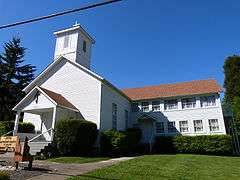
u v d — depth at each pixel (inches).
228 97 1780.3
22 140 747.4
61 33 1000.2
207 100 1039.6
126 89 1346.0
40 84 921.5
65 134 653.9
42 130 845.2
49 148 643.5
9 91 1502.2
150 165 468.4
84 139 663.8
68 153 671.8
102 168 416.8
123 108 1041.5
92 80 834.8
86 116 800.3
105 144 733.3
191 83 1199.6
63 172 376.2
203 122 1011.3
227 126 1103.6
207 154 898.7
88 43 1037.8
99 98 802.8
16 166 387.2
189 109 1055.6
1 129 815.7
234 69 1813.5
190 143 918.4
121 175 355.6
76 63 876.0
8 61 1663.4
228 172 426.3
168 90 1178.0
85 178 327.0
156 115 1109.7
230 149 863.1
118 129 940.0
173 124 1067.3
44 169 397.4
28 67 1705.2
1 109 1457.9
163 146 959.0
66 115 764.0
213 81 1147.9
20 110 783.1
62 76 893.2
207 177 370.0
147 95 1175.6
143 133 1097.4
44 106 743.7
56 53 981.2
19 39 1728.6
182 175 374.9
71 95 849.5
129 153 830.5
